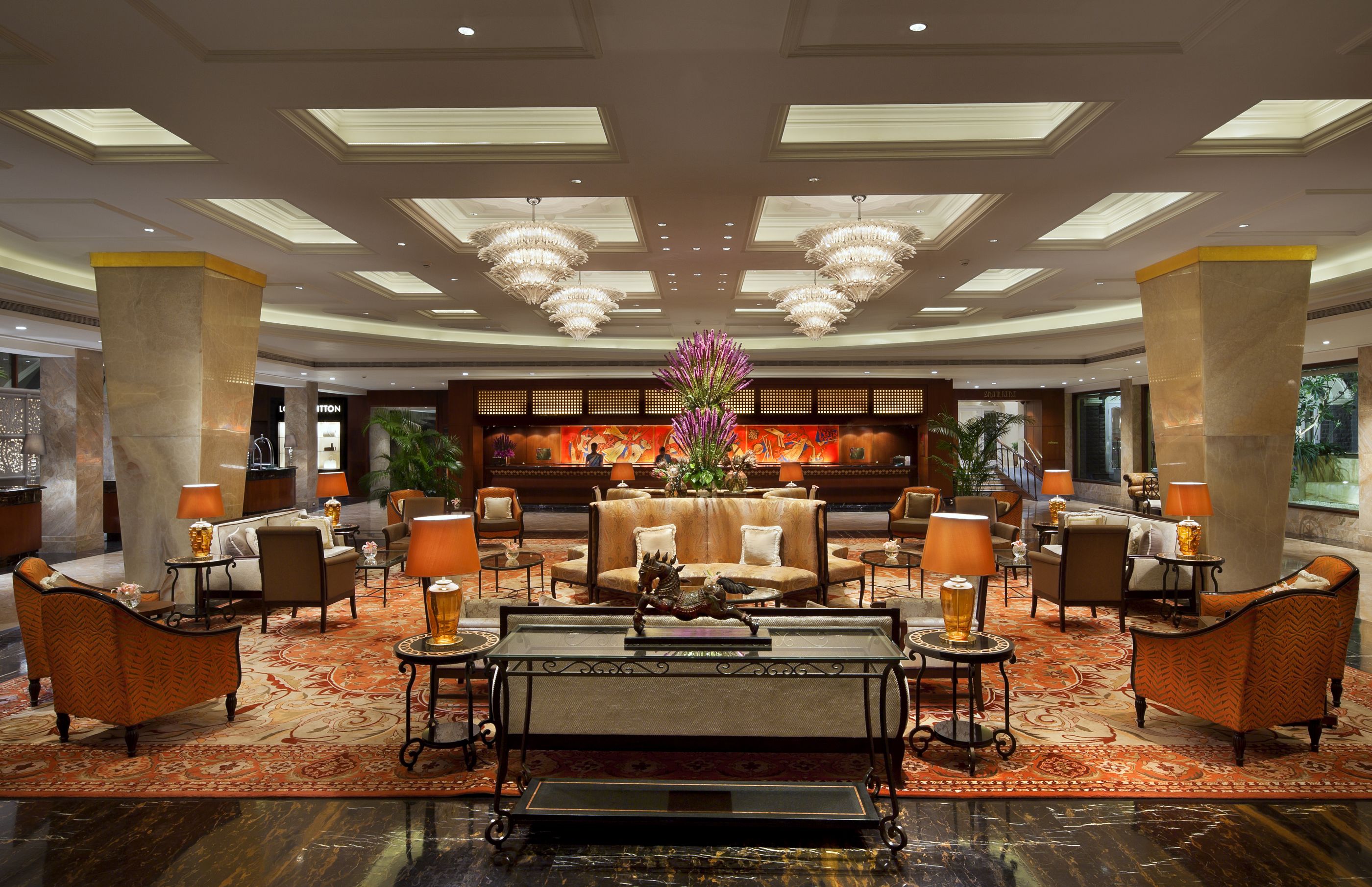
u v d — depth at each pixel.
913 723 4.56
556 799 3.43
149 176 5.89
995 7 3.72
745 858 3.16
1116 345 14.68
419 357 16.17
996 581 9.33
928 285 10.17
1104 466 21.47
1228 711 3.98
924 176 6.01
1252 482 7.77
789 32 3.92
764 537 7.23
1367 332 10.58
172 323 7.96
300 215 7.95
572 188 6.28
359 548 10.66
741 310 12.52
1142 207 7.58
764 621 3.72
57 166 5.66
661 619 3.70
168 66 4.20
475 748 4.24
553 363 16.61
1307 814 3.49
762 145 5.38
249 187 6.18
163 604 5.82
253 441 19.22
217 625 7.11
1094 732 4.46
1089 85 4.50
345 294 10.93
